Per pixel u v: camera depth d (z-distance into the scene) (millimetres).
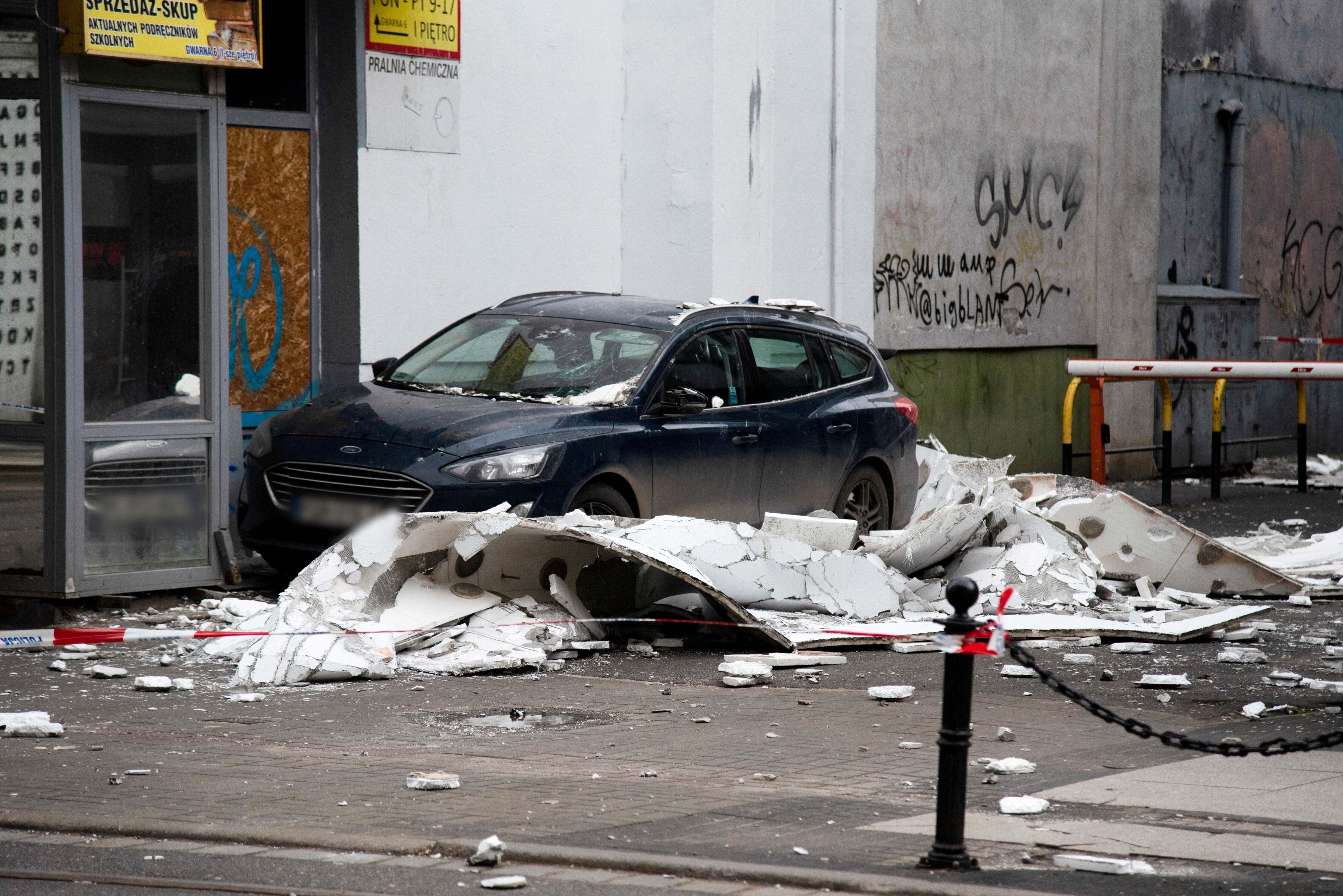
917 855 10469
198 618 19750
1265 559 26375
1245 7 45312
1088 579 21938
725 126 30000
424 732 14391
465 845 10547
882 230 34500
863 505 24016
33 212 19250
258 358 24344
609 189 28906
